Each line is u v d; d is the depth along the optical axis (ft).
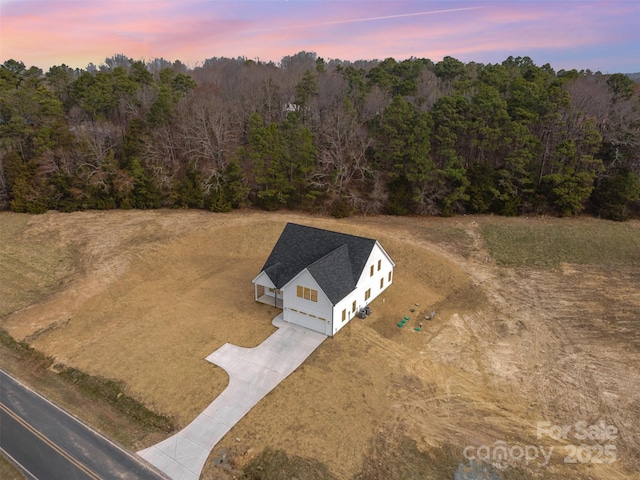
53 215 148.15
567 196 138.41
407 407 62.64
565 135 148.25
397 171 150.00
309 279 79.05
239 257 119.55
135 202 156.46
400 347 77.46
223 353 75.41
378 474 51.42
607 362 73.46
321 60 301.02
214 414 61.31
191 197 153.69
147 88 204.13
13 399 65.57
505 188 145.48
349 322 85.15
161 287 101.55
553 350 77.05
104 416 62.23
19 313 89.61
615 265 111.04
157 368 71.72
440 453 54.54
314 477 51.06
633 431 58.44
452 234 129.08
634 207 145.18
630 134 143.02
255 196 158.51
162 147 167.84
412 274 106.93
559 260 114.11
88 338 80.79
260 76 253.44
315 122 182.70
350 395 65.00
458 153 159.33
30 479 51.72
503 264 112.27
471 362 73.61
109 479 51.47
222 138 168.35
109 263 111.04
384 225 137.18
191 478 51.44
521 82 161.27
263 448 55.36
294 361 73.10
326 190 149.48
